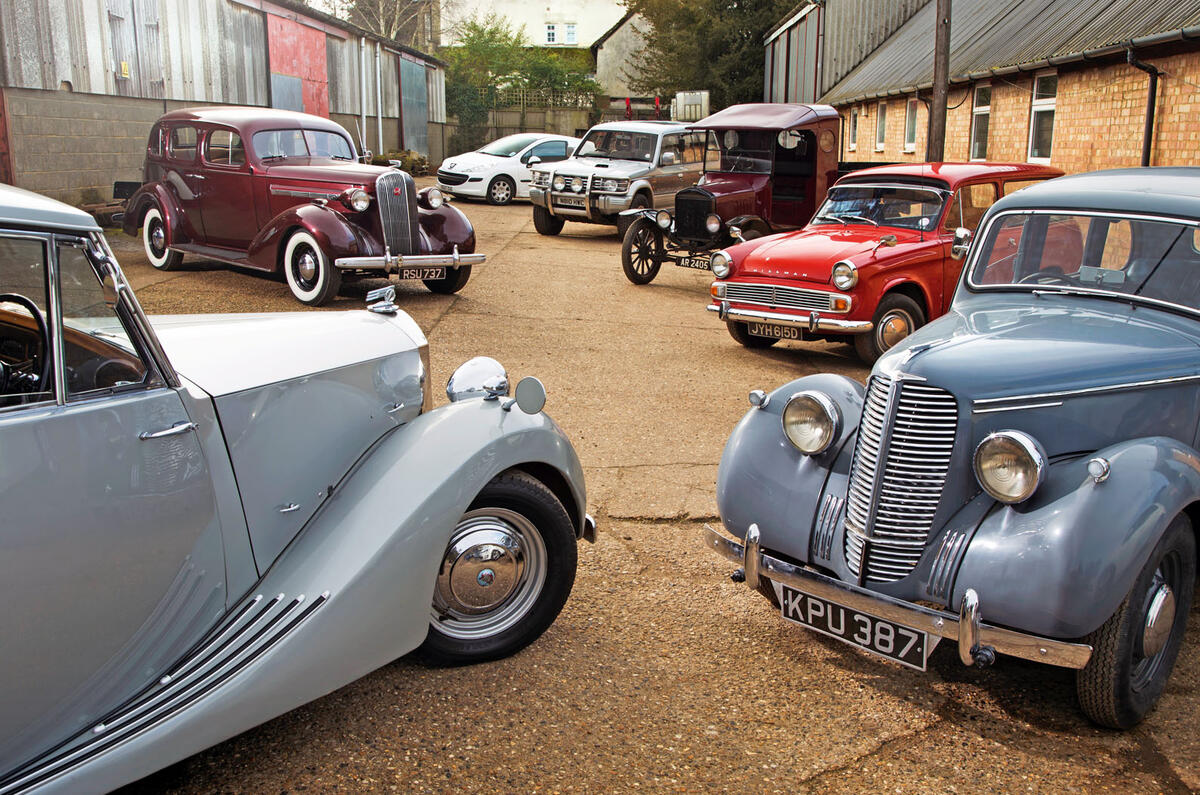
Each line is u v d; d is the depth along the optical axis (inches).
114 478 95.1
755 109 527.8
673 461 224.2
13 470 87.4
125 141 568.1
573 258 558.6
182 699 100.4
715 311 339.3
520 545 134.8
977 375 123.5
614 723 121.0
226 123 400.5
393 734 117.3
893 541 124.7
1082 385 126.1
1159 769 114.4
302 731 117.6
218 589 110.7
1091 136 508.1
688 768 112.0
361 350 132.3
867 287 307.1
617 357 326.0
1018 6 671.8
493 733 118.0
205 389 107.7
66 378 91.8
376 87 1023.6
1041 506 117.1
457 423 129.0
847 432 137.9
